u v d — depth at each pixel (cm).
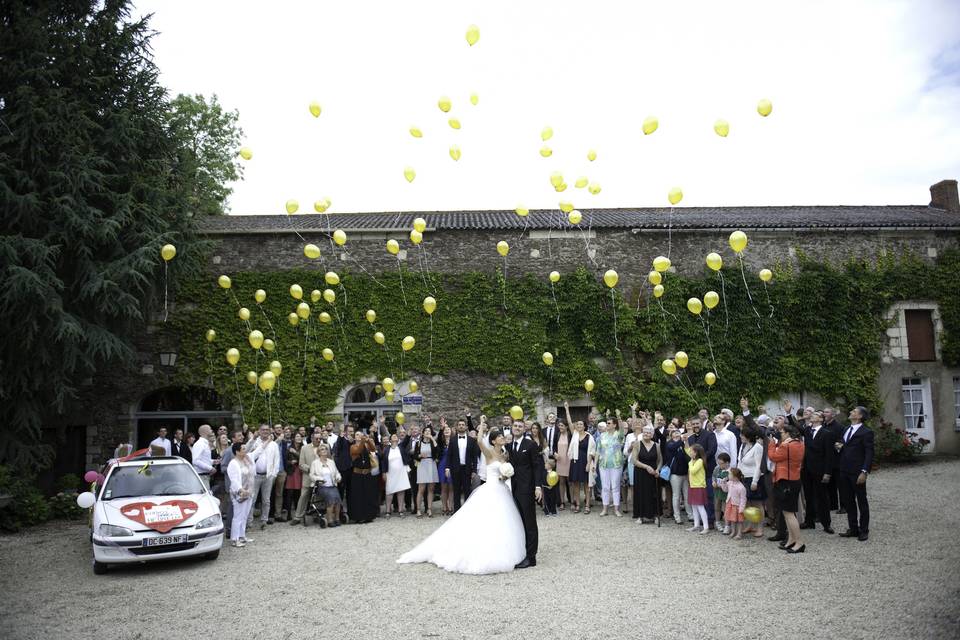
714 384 1573
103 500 830
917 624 506
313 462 1084
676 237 1645
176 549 776
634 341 1582
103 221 1227
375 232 1606
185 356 1569
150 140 1396
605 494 1098
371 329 1578
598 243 1634
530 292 1602
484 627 534
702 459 938
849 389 1595
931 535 824
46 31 1243
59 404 1220
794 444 788
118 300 1240
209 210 2367
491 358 1570
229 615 591
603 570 716
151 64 1422
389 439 1192
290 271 1595
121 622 580
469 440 1156
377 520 1123
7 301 1109
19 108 1195
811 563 716
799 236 1659
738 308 1609
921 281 1664
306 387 1559
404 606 599
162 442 1239
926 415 1642
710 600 591
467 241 1623
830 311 1631
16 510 1112
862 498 819
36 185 1196
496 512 746
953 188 2058
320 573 740
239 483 938
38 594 684
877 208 2038
